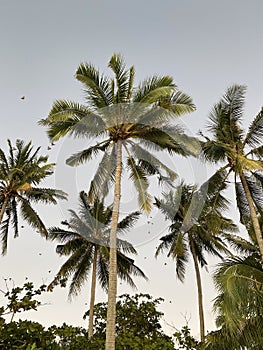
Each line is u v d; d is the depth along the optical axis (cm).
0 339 360
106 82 1078
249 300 908
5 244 1828
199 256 2094
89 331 1638
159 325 1577
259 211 1291
